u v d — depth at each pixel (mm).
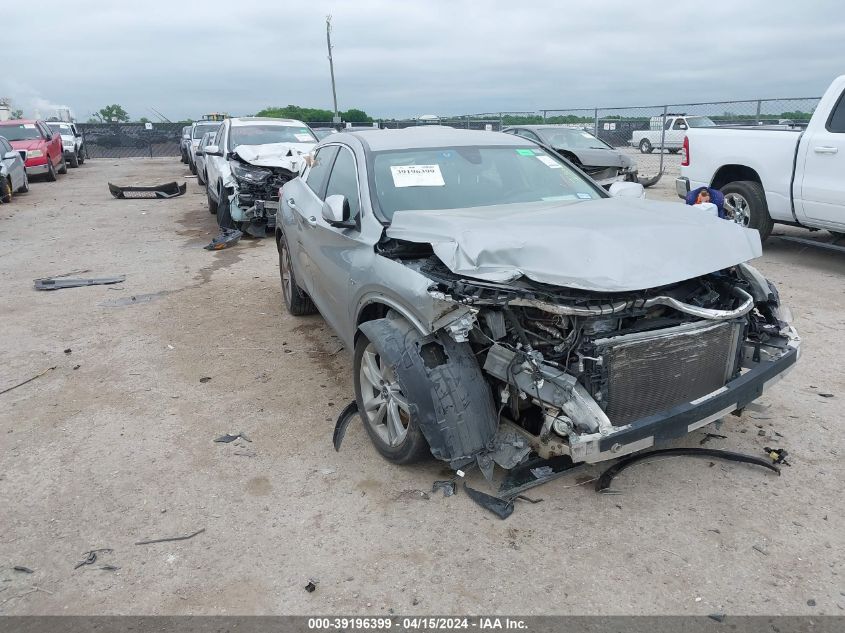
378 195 4266
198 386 4980
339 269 4375
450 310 3176
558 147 15070
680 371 3285
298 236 5578
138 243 10695
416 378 3301
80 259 9531
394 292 3561
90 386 5020
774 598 2740
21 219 13523
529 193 4535
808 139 7543
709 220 3707
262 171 10438
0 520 3385
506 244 3150
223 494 3574
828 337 5559
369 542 3158
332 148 5418
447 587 2855
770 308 3859
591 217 3639
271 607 2771
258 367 5324
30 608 2793
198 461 3910
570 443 2992
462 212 3887
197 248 10188
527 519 3285
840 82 7301
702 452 3729
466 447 3234
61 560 3080
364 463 3846
